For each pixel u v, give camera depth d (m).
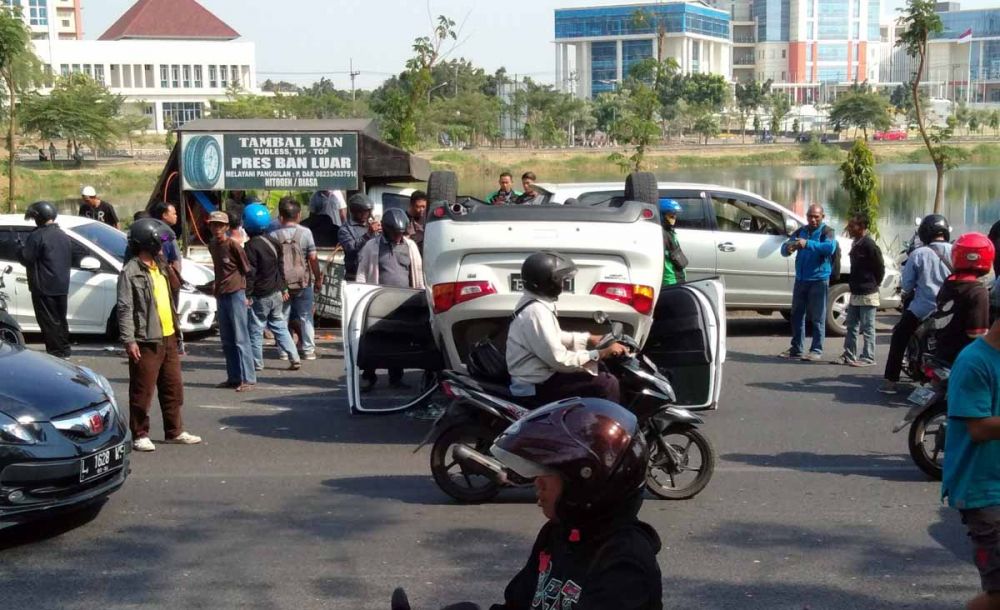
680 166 95.50
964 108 137.88
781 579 5.99
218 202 18.31
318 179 16.59
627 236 8.20
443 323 8.37
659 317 8.97
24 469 6.39
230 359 11.22
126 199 53.78
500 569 6.15
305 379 11.78
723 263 14.42
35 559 6.36
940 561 6.28
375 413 8.93
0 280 13.82
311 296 12.78
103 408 6.96
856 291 12.34
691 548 6.50
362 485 7.90
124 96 103.56
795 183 64.12
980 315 8.05
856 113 120.94
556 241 8.15
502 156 89.88
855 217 12.33
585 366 7.02
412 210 13.34
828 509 7.28
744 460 8.56
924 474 8.16
